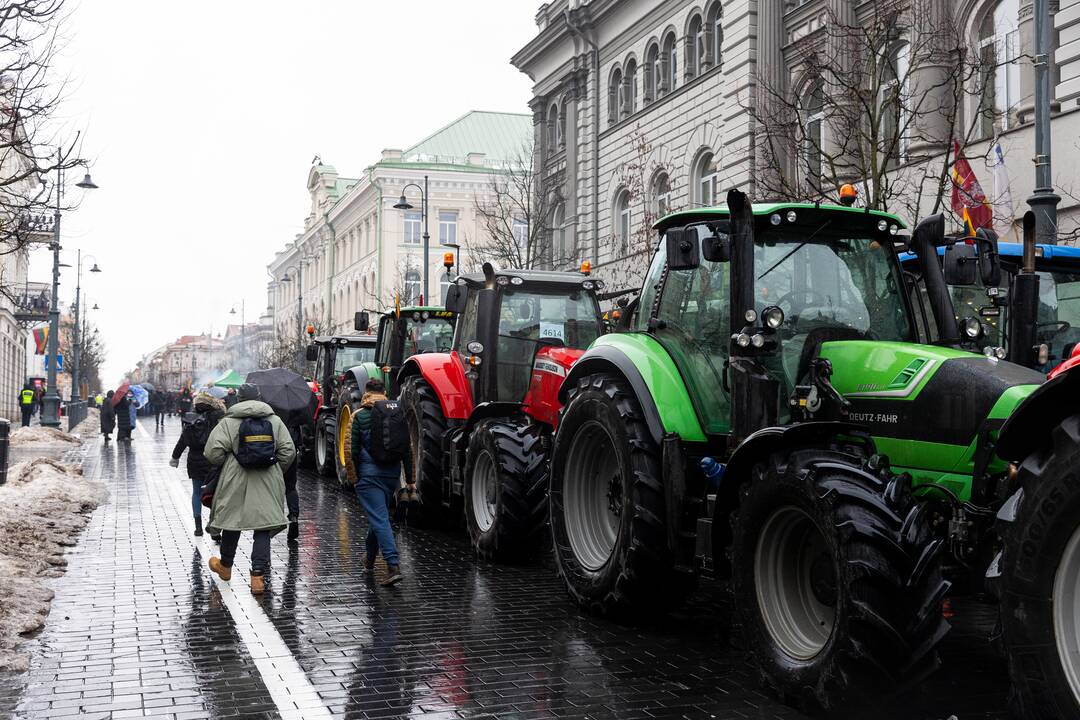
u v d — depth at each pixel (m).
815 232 6.32
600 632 6.83
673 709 5.21
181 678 5.73
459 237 56.00
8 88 11.09
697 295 6.72
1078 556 3.97
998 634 4.57
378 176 55.22
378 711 5.16
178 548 10.41
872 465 5.09
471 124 58.91
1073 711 3.92
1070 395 4.07
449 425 11.27
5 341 50.25
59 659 6.12
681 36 25.80
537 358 9.78
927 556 4.68
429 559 9.80
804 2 20.86
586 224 30.72
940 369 5.31
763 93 20.72
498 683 5.66
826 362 5.74
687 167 25.33
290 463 8.63
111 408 31.27
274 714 5.11
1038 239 11.53
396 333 15.42
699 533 6.15
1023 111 16.16
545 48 32.47
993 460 4.98
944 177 13.80
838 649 4.75
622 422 6.76
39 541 10.27
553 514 7.74
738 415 5.95
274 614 7.38
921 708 5.12
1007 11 16.58
